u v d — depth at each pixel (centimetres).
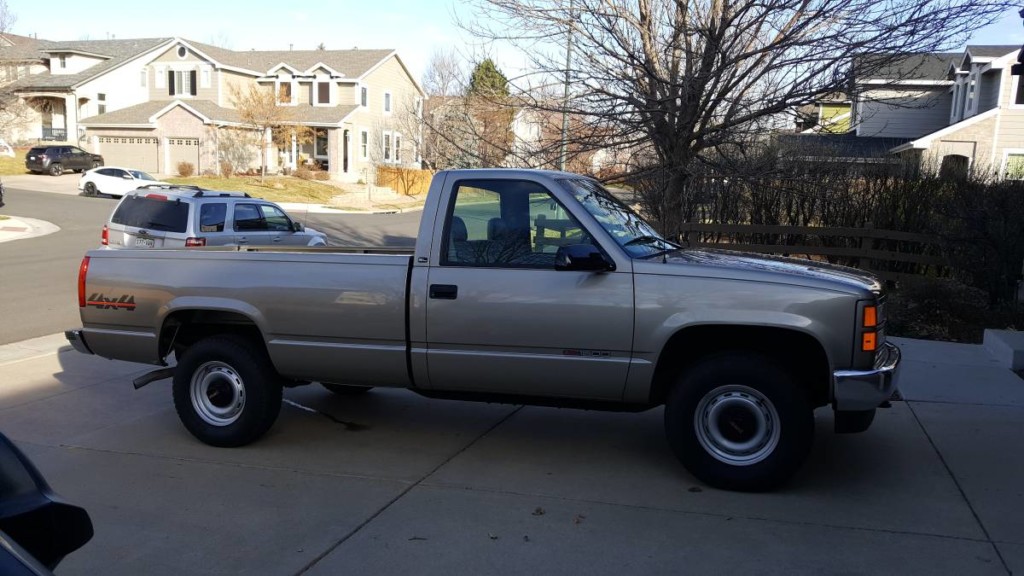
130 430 635
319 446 596
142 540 436
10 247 1873
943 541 429
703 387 492
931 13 870
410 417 669
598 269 494
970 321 1002
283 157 4716
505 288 513
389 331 537
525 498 493
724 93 959
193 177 4059
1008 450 570
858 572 395
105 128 4434
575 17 1020
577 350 504
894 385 486
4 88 3145
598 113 1018
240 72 4697
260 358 580
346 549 425
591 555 416
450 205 535
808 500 485
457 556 416
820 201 1266
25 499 253
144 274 593
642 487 510
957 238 1066
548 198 525
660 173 1062
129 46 5178
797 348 505
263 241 1334
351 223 3005
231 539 438
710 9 991
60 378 793
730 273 484
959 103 2730
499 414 679
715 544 427
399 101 4991
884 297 515
